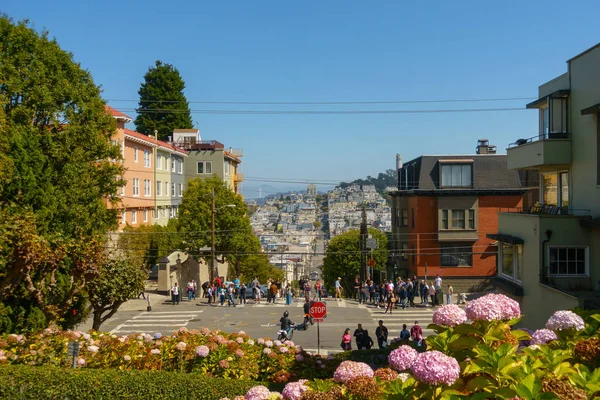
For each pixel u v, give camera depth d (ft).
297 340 80.02
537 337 22.35
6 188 58.34
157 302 113.09
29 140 62.54
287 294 112.27
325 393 19.20
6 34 76.69
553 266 55.36
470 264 128.47
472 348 18.63
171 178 181.06
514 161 66.03
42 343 43.80
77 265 61.16
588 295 48.62
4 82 73.56
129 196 142.41
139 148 150.92
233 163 230.68
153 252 129.18
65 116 80.94
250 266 201.98
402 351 19.13
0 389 36.40
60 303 62.23
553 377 16.37
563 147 57.36
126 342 45.19
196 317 97.19
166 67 239.50
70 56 84.84
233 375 42.22
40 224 60.18
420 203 129.70
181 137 208.44
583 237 54.80
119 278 66.08
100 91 88.58
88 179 80.33
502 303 19.51
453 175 131.03
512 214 64.08
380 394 18.35
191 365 42.68
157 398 37.14
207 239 137.49
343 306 108.88
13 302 56.95
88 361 42.39
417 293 118.73
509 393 15.14
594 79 52.47
